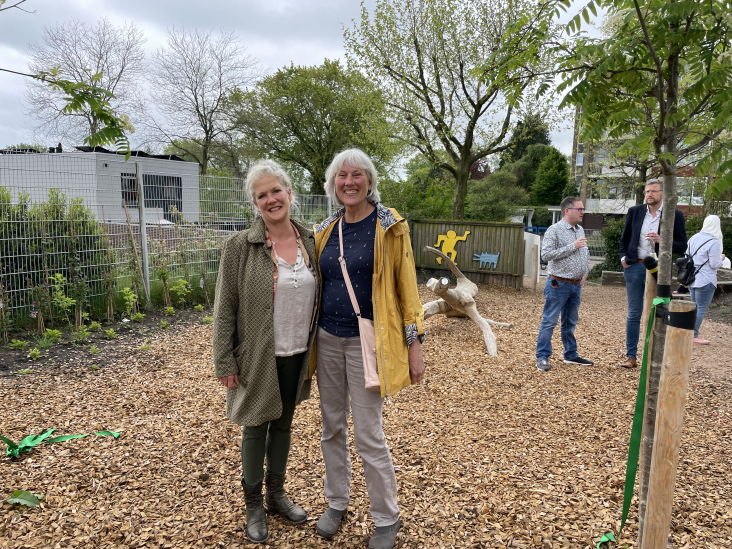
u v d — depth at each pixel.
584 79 1.67
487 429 3.42
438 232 11.65
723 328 7.37
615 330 7.02
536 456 3.00
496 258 11.09
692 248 6.10
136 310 6.86
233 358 2.08
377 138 12.47
